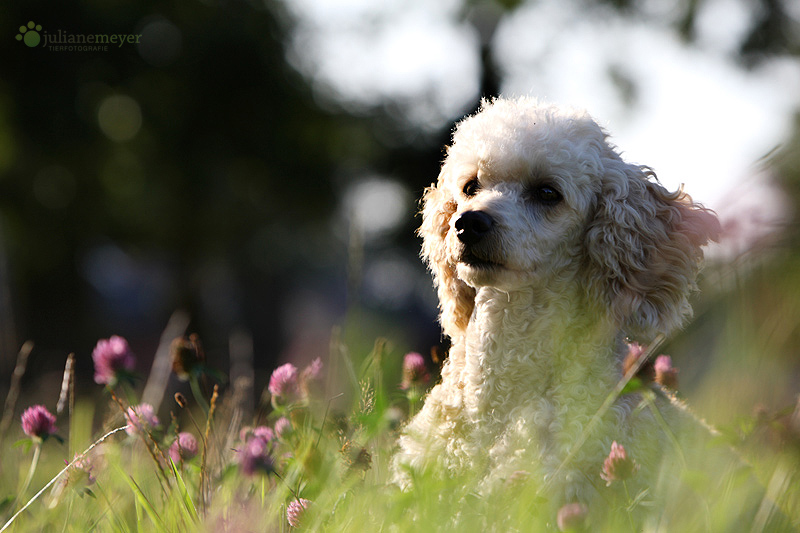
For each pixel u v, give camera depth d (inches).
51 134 808.3
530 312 161.5
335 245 1188.5
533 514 122.7
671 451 147.3
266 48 890.7
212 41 858.8
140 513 128.3
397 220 1013.2
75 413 179.5
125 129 874.8
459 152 186.1
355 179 1011.3
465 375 164.1
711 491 132.3
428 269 204.2
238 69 874.8
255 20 903.7
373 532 120.8
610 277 169.0
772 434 145.4
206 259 952.3
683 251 173.5
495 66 820.0
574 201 170.1
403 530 121.6
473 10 822.5
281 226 1035.3
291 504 121.8
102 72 834.2
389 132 970.1
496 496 127.5
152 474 156.6
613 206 170.7
